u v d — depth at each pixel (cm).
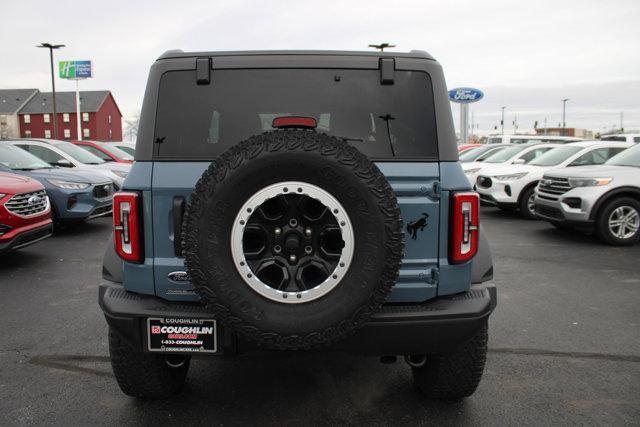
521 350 404
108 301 265
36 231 656
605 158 1102
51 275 637
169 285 262
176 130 274
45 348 406
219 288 229
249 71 279
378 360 385
